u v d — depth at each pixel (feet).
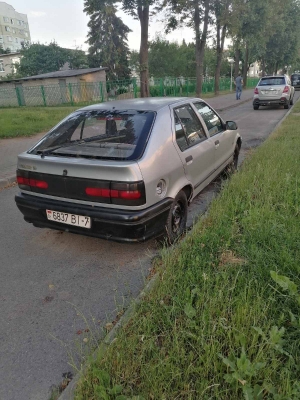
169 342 7.13
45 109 72.69
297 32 160.76
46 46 173.78
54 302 9.50
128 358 6.78
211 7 85.61
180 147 12.32
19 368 7.31
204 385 6.07
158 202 10.73
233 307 7.88
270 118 47.14
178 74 178.19
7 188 20.80
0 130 38.40
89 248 12.49
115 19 153.28
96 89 92.17
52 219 11.15
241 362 6.12
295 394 5.72
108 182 9.78
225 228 11.75
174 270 9.70
